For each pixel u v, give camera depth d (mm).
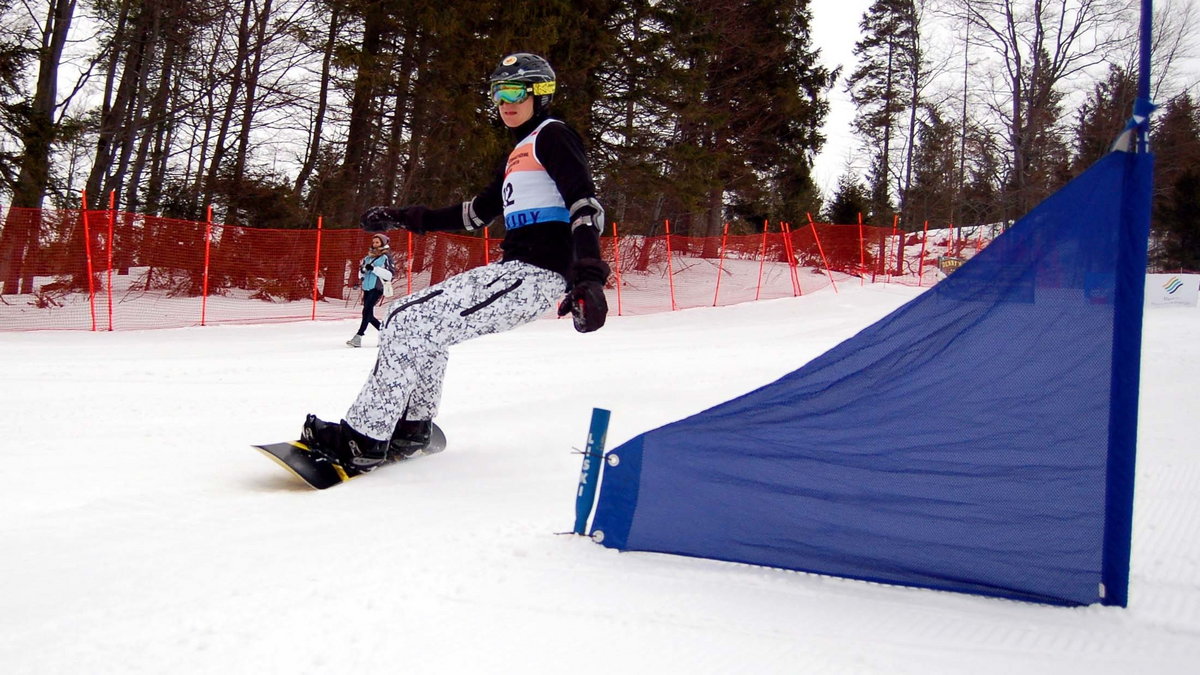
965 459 2355
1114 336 2238
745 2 25781
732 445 2562
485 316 3309
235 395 6199
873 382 2453
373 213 3678
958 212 35781
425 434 3723
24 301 14039
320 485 3330
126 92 20688
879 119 36281
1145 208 2201
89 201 19578
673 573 2443
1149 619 2154
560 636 1995
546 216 3266
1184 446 4117
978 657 1946
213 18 19906
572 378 7055
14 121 15508
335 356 9273
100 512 2965
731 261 21922
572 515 3016
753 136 27516
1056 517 2279
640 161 21891
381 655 1875
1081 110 31359
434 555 2535
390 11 18359
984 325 2361
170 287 15461
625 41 21328
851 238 22719
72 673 1775
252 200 20000
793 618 2152
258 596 2201
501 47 18219
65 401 5656
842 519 2451
